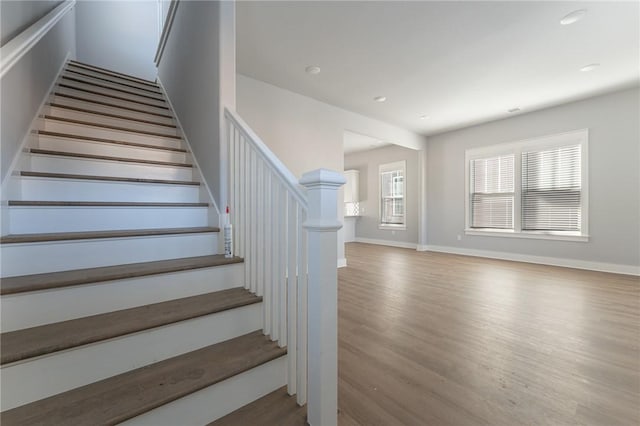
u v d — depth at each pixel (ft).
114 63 15.89
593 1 7.57
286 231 4.46
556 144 15.37
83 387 3.47
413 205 22.86
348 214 27.50
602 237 14.03
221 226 6.52
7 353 3.00
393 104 14.94
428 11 7.97
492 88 13.01
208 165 7.26
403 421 4.17
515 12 8.00
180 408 3.49
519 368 5.58
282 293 4.52
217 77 6.77
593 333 7.14
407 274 13.66
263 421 3.82
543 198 15.94
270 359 4.27
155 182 7.07
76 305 4.04
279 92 12.97
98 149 7.50
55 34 8.71
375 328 7.45
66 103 8.48
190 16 8.66
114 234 5.05
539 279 12.59
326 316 3.63
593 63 10.80
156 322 3.97
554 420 4.22
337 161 15.33
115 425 2.98
